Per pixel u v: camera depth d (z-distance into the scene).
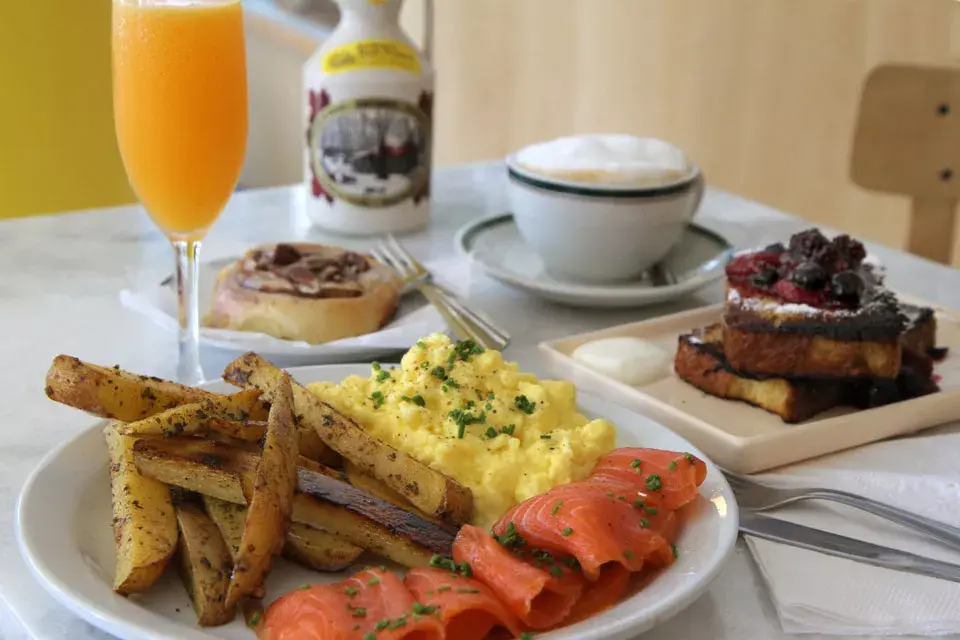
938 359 1.35
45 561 0.79
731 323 1.23
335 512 0.86
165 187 1.22
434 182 2.26
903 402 1.18
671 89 3.36
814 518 1.00
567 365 1.29
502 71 3.87
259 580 0.78
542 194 1.56
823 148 3.07
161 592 0.81
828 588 0.86
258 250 1.51
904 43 2.80
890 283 1.69
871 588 0.86
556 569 0.79
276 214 2.01
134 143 1.20
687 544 0.86
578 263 1.62
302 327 1.35
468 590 0.75
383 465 0.90
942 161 2.15
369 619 0.73
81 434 0.97
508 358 1.38
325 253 1.54
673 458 0.93
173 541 0.81
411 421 0.95
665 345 1.41
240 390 1.04
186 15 1.16
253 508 0.77
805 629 0.82
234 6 1.21
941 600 0.85
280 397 0.87
